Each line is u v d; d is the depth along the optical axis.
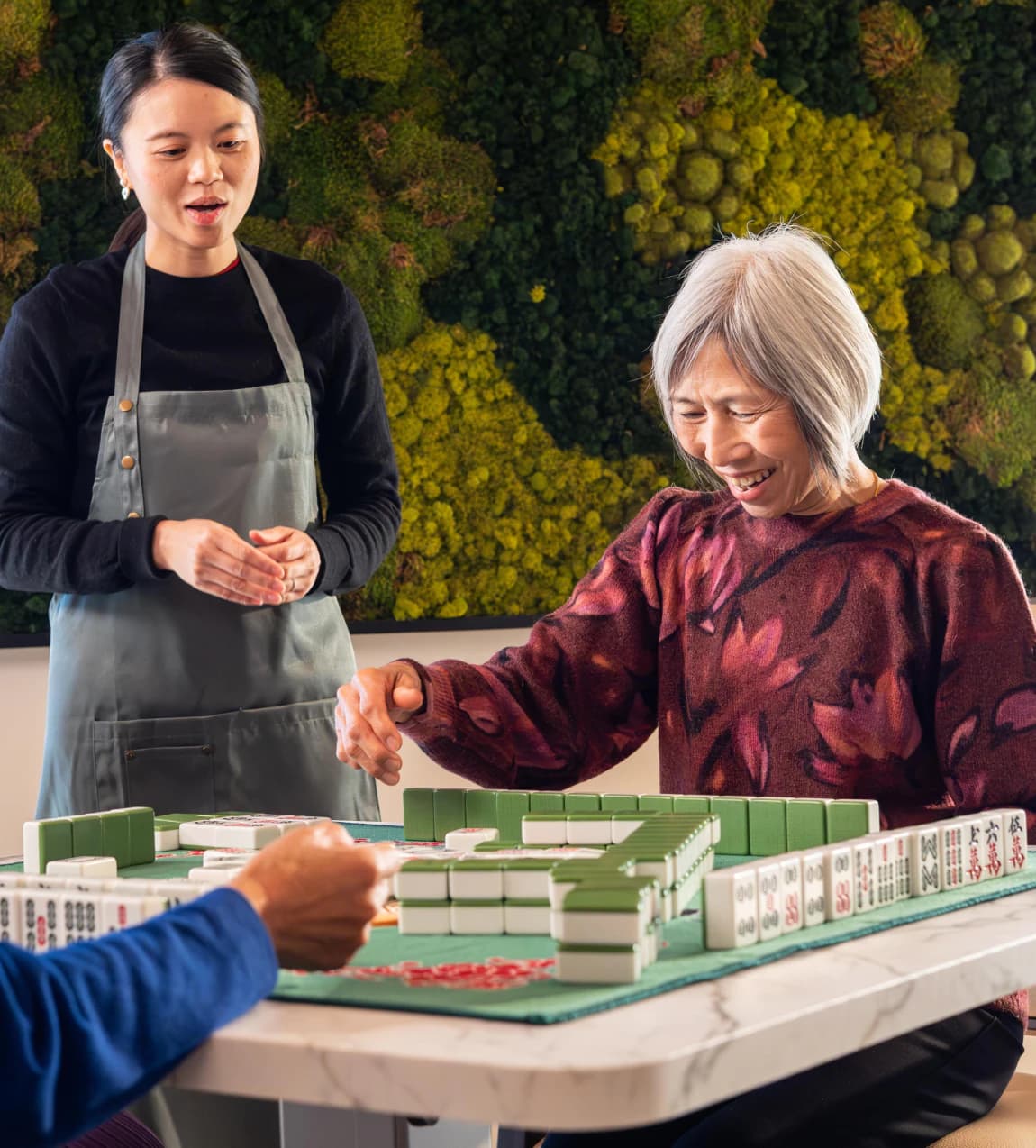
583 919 1.00
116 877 1.52
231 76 2.21
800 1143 1.36
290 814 2.36
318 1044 0.89
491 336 3.63
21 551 2.23
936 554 1.71
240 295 2.37
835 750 1.74
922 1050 1.43
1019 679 1.64
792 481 1.74
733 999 0.97
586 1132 1.54
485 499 3.63
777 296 1.67
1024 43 4.20
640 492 3.83
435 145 3.51
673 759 1.91
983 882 1.40
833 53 3.99
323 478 2.56
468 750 1.85
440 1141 1.60
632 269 3.79
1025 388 4.27
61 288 2.30
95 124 3.13
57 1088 0.87
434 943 1.18
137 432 2.29
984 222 4.20
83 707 2.30
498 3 3.57
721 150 3.84
